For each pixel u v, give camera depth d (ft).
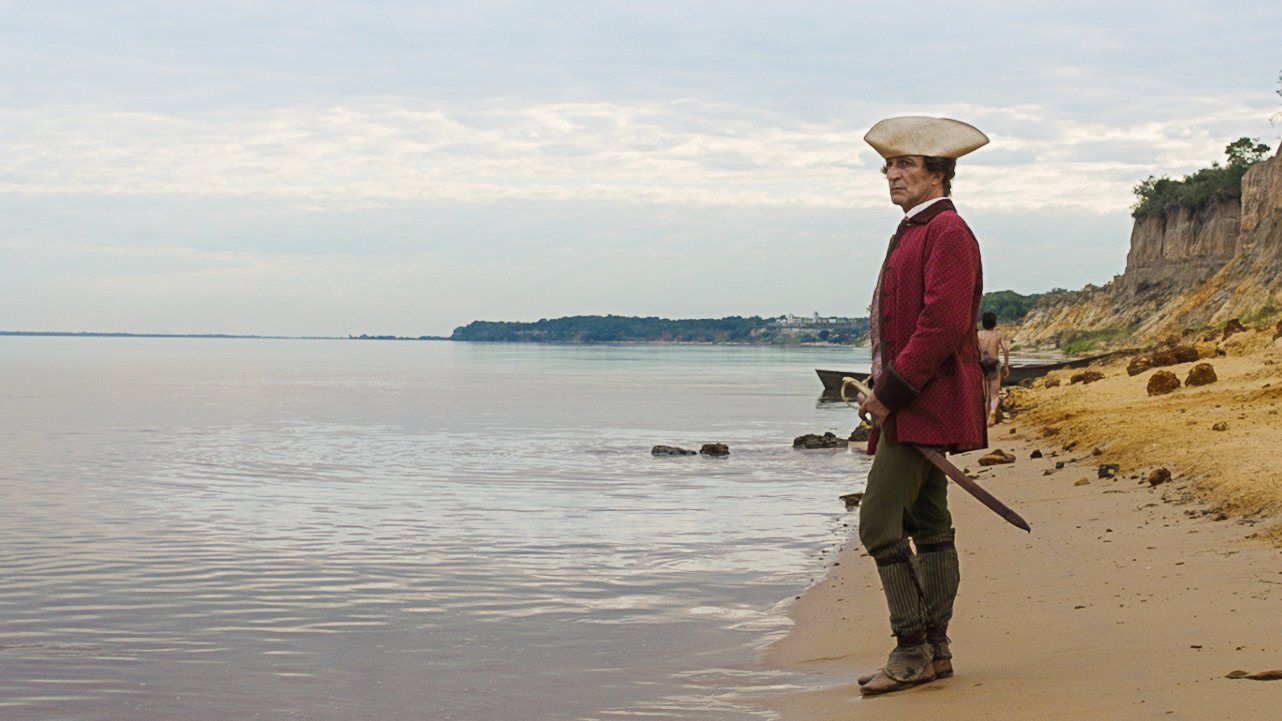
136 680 20.31
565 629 23.79
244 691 19.42
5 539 37.65
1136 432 45.96
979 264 15.80
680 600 26.63
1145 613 19.03
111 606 26.94
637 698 17.81
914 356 15.35
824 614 23.94
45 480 58.90
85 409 136.77
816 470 62.23
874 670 18.17
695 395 179.11
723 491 51.62
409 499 49.42
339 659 21.57
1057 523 30.96
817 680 17.98
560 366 405.59
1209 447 37.27
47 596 28.17
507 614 25.49
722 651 21.18
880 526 16.07
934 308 15.28
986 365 69.62
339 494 51.70
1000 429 67.56
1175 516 28.71
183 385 221.25
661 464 66.80
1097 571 23.59
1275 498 27.04
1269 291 176.96
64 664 21.53
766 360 513.86
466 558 33.32
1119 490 35.01
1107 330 346.54
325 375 298.97
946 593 16.52
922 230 15.83
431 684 19.49
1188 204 343.46
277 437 92.79
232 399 165.68
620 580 29.40
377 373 319.68
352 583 29.53
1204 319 207.41
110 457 74.08
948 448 15.84
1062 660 16.55
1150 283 353.72
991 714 13.96
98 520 42.86
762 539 36.37
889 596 16.20
